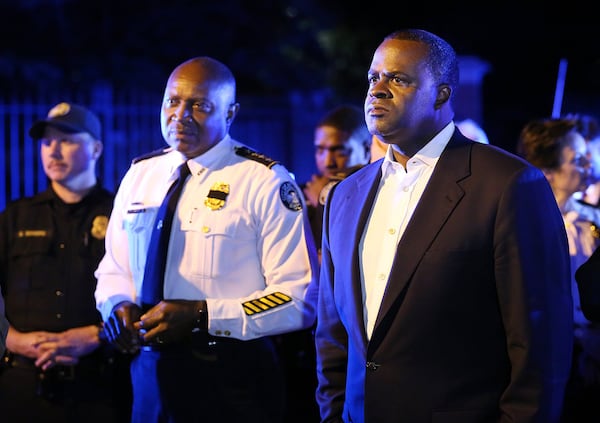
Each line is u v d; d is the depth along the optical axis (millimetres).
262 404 5676
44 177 14961
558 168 6668
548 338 4141
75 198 7020
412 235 4348
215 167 5785
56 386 6703
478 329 4242
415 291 4277
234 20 24172
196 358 5555
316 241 6645
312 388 7199
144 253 5781
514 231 4164
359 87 22578
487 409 4223
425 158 4527
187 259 5609
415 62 4422
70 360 6668
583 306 4922
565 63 8438
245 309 5484
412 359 4277
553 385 4133
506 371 4289
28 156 14789
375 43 22797
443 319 4238
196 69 5715
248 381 5629
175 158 5941
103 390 6805
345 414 4672
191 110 5668
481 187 4285
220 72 5781
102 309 5867
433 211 4352
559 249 4277
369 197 4660
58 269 6844
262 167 5742
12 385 6789
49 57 23203
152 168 6031
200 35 24234
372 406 4352
